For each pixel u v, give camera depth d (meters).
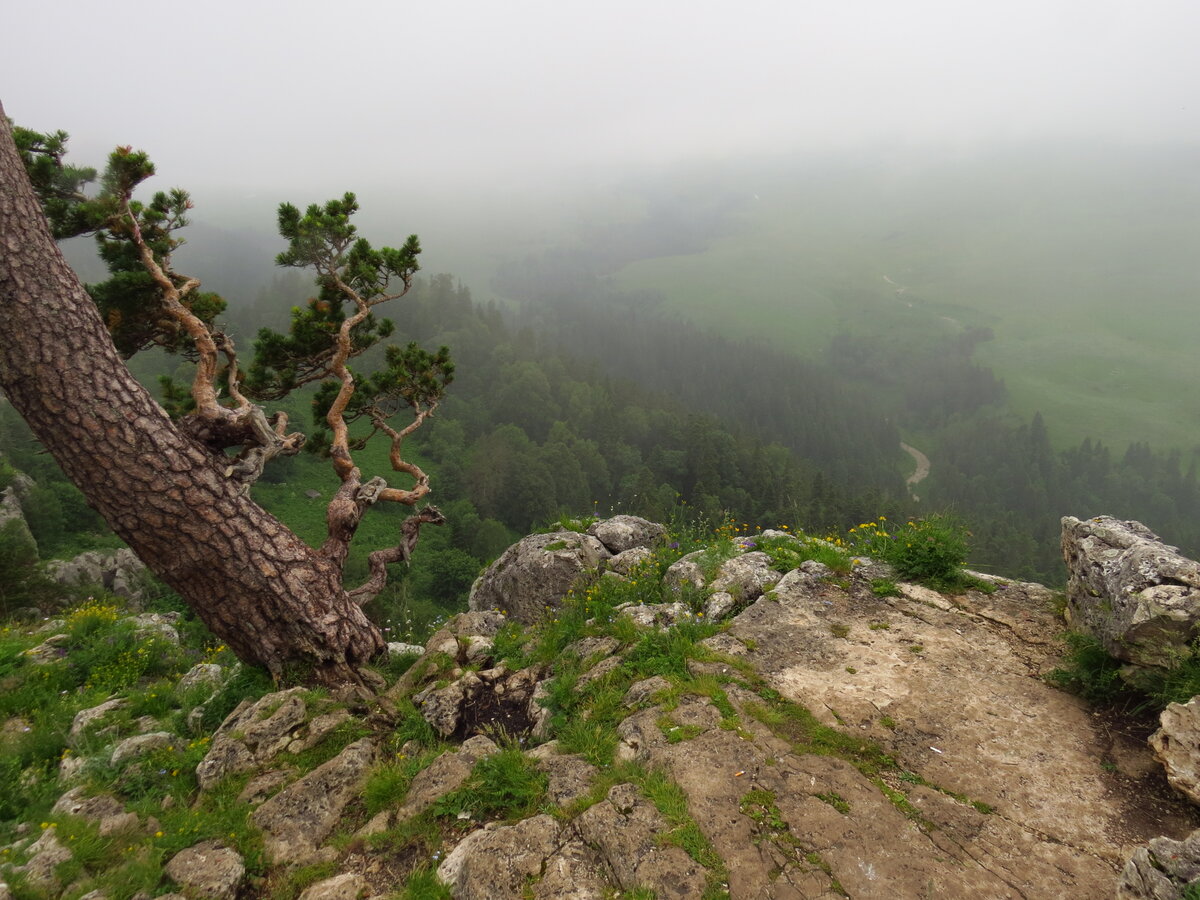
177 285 7.10
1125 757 4.12
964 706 4.66
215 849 4.04
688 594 6.76
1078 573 5.36
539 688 5.53
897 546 6.95
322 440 8.11
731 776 3.97
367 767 4.75
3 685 7.05
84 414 4.97
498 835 3.67
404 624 9.45
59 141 6.34
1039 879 3.27
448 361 8.60
